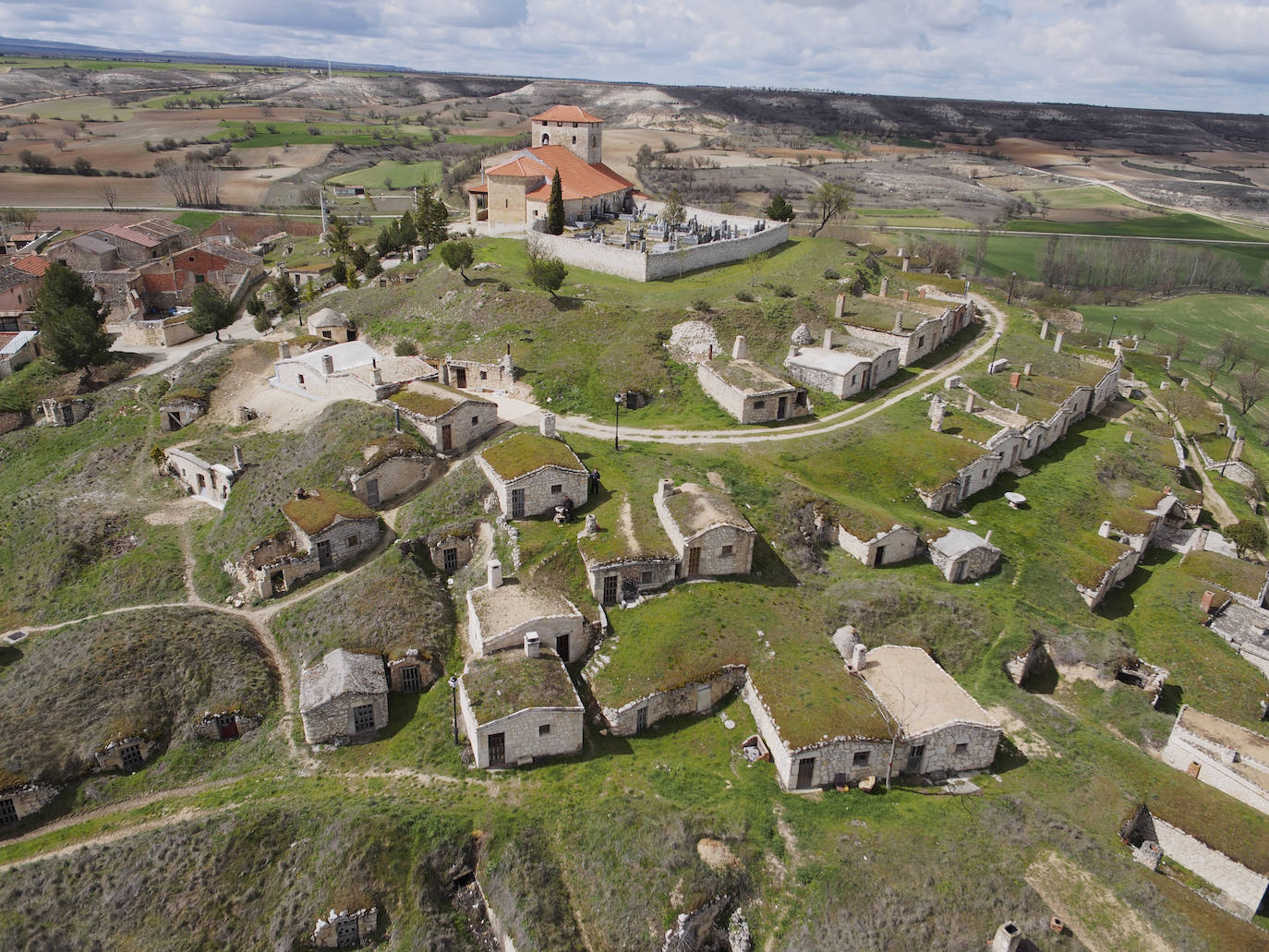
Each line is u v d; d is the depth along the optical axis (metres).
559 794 48.12
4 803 48.12
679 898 42.78
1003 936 40.62
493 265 116.25
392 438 74.81
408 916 43.59
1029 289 168.62
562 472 66.81
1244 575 72.88
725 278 116.94
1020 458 87.25
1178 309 181.62
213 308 114.50
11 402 96.81
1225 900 45.62
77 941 43.06
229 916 43.88
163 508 78.19
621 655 55.75
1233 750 51.94
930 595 63.56
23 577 70.56
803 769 48.53
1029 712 56.12
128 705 53.78
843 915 42.50
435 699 55.25
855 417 87.69
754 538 63.34
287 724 54.50
